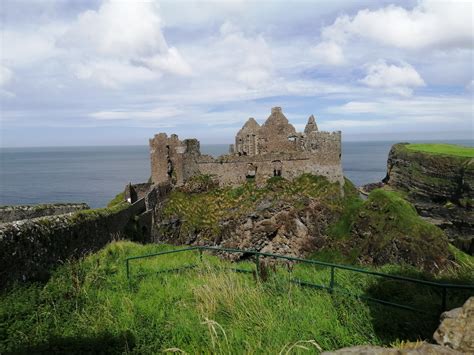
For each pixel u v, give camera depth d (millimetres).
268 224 39156
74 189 107312
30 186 115875
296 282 9641
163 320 8156
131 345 7172
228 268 11125
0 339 7508
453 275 12992
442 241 30562
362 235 34656
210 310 8203
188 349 6785
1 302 9148
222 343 6684
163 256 16000
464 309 5113
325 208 38750
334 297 8539
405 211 33375
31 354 6820
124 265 13656
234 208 39688
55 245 13352
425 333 6906
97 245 17203
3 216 16922
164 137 41688
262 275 9945
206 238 37969
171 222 37188
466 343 4680
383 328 7312
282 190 40531
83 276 11516
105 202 83312
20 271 10984
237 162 41719
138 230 25953
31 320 8266
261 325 7344
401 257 30375
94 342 7258
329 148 41375
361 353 4590
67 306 9172
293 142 45781
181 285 10438
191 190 40594
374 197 36000
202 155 42781
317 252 37219
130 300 9336
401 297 9211
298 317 7488
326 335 6965
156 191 36844
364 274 10797
